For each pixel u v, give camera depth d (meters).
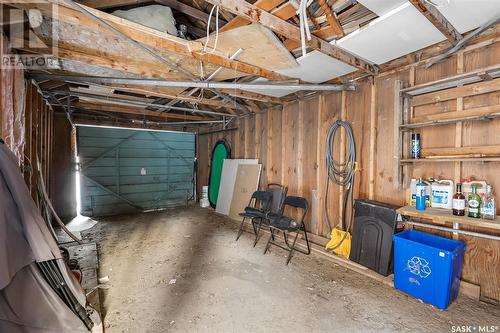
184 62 2.34
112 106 4.52
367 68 2.43
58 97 3.88
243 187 4.62
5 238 1.08
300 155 3.64
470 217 1.83
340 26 1.76
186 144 6.12
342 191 3.03
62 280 1.33
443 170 2.19
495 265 1.92
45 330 1.23
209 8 2.00
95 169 4.98
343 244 2.80
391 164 2.55
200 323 1.74
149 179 5.59
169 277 2.41
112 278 2.38
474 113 1.96
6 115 1.78
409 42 1.93
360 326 1.70
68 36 1.84
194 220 4.63
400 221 2.34
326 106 3.27
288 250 3.10
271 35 1.81
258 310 1.89
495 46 1.89
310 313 1.85
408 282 2.07
